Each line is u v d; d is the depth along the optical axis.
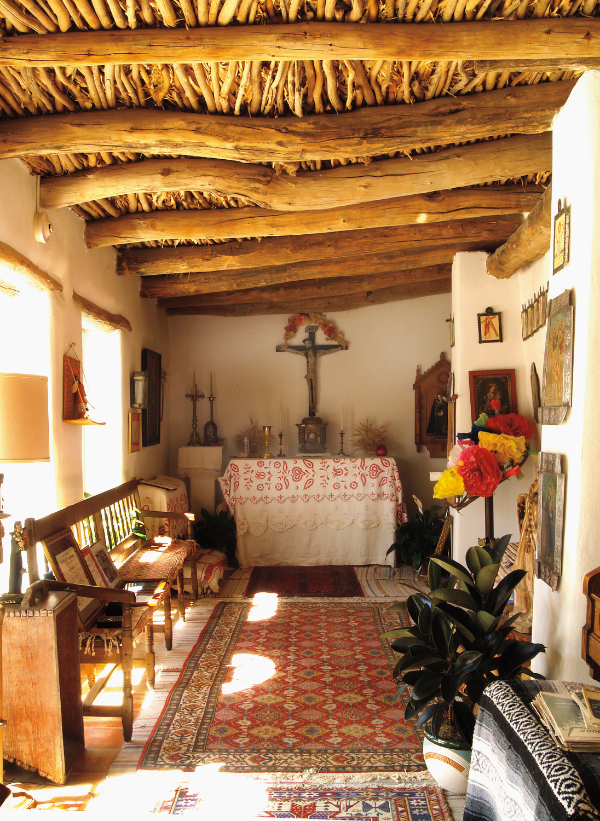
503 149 3.16
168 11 2.09
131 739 2.60
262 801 2.18
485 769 1.70
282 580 5.13
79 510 3.31
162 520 4.74
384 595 4.68
